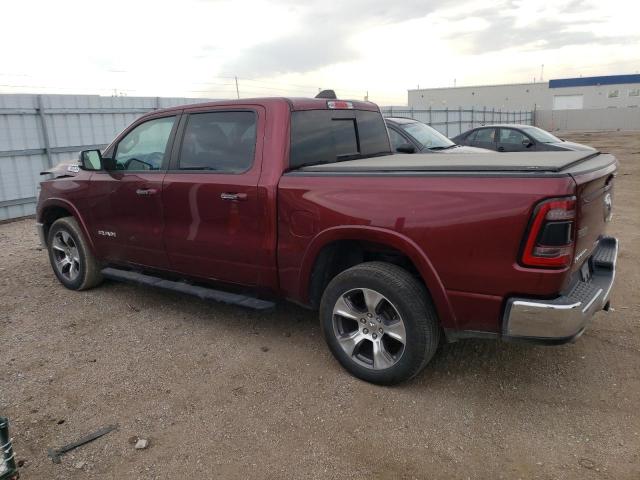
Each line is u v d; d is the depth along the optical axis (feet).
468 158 12.19
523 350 12.60
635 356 12.16
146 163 14.75
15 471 7.33
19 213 33.50
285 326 14.52
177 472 8.82
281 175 11.91
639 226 25.72
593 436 9.35
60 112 34.78
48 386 11.67
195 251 13.66
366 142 15.07
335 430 9.79
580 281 10.30
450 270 9.66
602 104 219.82
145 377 11.93
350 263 12.34
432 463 8.84
